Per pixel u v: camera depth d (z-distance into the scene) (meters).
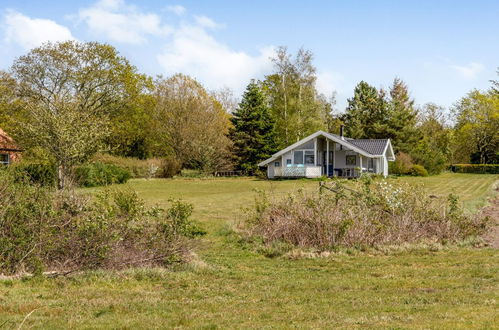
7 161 37.22
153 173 45.22
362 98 78.44
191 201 22.97
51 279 8.18
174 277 8.83
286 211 13.23
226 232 13.97
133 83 45.38
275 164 44.06
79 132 25.23
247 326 5.74
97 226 9.07
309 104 48.62
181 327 5.74
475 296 7.18
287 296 7.48
